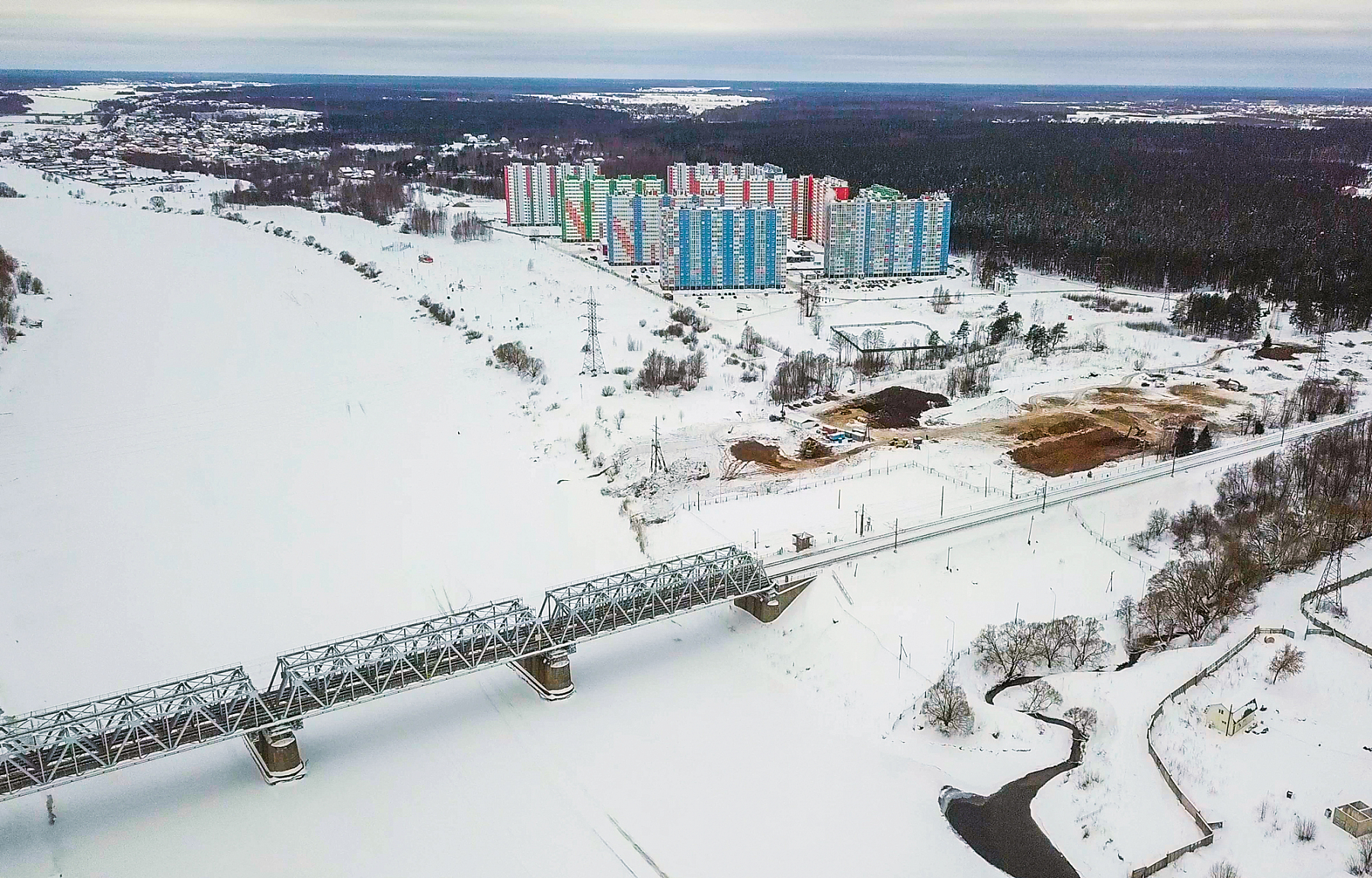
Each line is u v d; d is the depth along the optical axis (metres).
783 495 189.38
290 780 122.56
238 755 128.50
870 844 111.69
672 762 125.62
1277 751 118.94
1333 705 126.88
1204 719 125.38
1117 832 109.25
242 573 171.25
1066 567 165.38
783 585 154.50
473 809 118.00
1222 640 142.88
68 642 151.12
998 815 114.81
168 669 145.12
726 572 148.88
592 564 173.00
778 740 129.88
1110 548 172.00
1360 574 157.38
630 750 127.94
